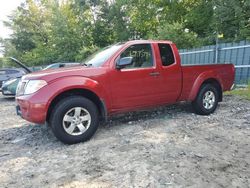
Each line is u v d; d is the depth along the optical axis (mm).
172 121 5500
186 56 12672
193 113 6113
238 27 13383
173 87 5422
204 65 5902
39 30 38062
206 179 3027
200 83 5758
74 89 4383
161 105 5457
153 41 5309
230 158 3576
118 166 3447
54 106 4285
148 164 3453
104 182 3061
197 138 4402
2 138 5082
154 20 24062
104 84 4602
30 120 4184
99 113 4883
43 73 4395
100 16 28406
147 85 5078
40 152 4148
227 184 2912
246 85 9320
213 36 14719
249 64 9578
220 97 6305
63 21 28344
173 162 3486
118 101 4805
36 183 3137
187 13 20328
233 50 10148
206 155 3686
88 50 25016
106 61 4750
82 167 3488
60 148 4262
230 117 5660
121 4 25656
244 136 4434
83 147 4227
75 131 4414
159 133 4723
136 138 4500
